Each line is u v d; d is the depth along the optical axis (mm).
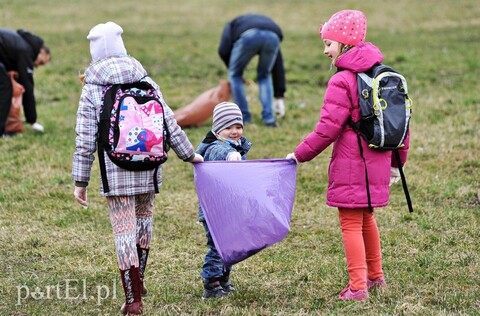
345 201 12906
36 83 37406
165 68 41094
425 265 15289
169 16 58875
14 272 15523
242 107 29188
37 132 28406
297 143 26609
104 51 12609
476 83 35375
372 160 12820
